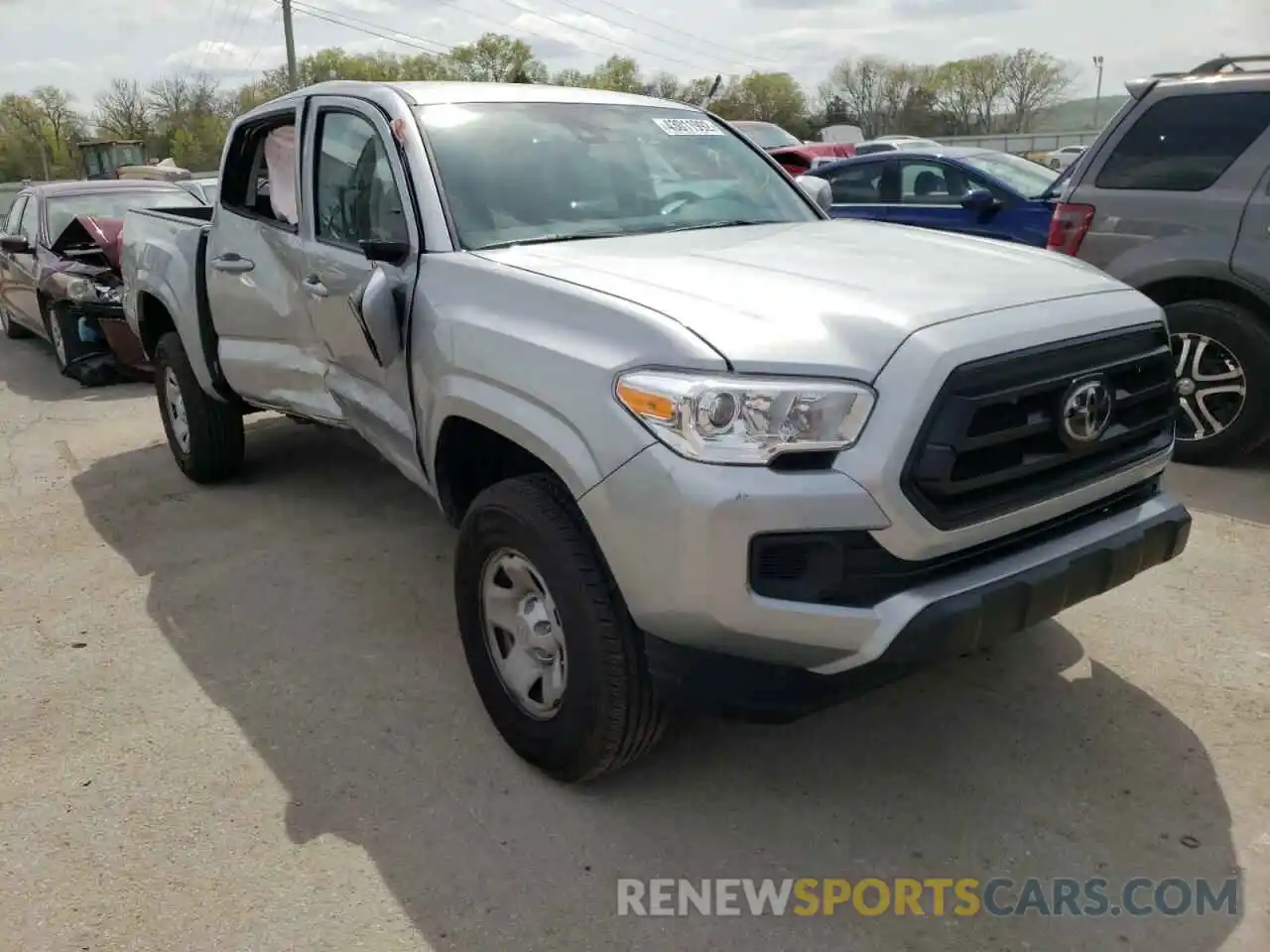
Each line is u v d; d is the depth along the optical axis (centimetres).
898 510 233
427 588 435
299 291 421
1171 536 287
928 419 233
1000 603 244
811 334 245
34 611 429
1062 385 255
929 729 319
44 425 752
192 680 367
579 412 257
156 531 515
